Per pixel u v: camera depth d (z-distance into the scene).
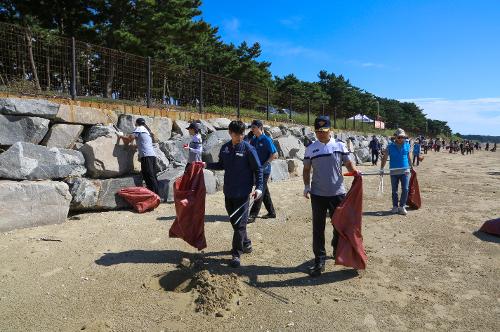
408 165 8.17
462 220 7.61
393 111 96.06
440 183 13.71
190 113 11.58
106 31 20.30
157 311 3.84
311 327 3.61
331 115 26.38
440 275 4.82
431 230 6.86
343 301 4.12
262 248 5.75
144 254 5.32
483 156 41.28
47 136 7.75
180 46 24.77
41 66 10.64
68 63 9.69
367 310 3.93
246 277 4.68
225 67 32.91
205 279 4.36
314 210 4.81
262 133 7.07
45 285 4.32
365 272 4.89
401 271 4.94
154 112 10.33
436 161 28.75
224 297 4.07
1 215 6.06
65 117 8.00
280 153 14.24
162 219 7.14
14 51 10.15
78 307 3.88
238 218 5.02
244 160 5.05
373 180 13.63
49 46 10.40
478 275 4.83
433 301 4.13
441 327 3.62
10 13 19.53
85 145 7.93
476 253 5.63
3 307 3.84
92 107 8.82
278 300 4.13
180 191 5.30
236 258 4.97
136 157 8.65
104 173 7.98
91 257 5.15
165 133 10.25
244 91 16.69
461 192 11.35
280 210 8.28
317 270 4.73
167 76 13.05
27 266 4.80
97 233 6.18
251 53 37.38
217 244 5.86
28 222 6.34
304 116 22.14
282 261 5.23
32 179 6.88
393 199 8.27
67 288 4.27
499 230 6.45
